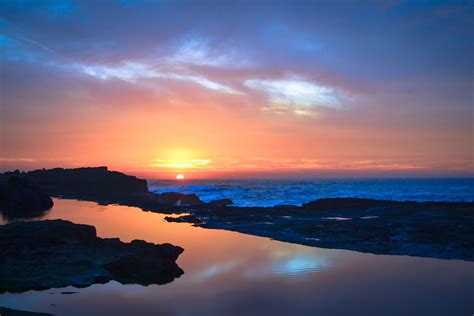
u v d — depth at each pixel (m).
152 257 14.23
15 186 39.75
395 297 11.28
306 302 10.94
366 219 27.69
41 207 39.88
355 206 35.88
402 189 72.38
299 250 18.31
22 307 10.38
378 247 18.55
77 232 15.70
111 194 64.81
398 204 35.59
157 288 12.23
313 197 54.69
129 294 11.60
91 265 13.89
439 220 25.80
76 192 68.31
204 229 25.12
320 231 23.08
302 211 34.06
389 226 23.78
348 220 27.55
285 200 50.91
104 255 14.83
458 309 10.20
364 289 12.01
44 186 70.44
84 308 10.39
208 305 10.72
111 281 12.95
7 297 11.20
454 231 21.30
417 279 13.17
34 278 12.59
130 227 25.86
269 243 20.17
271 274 13.95
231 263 15.65
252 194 61.38
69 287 12.21
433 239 19.64
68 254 14.37
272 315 9.80
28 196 39.03
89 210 37.44
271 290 12.00
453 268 14.62
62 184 72.06
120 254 14.98
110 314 9.91
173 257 14.77
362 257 16.70
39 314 9.66
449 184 96.81
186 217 30.81
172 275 13.88
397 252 17.52
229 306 10.55
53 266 13.44
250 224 26.86
